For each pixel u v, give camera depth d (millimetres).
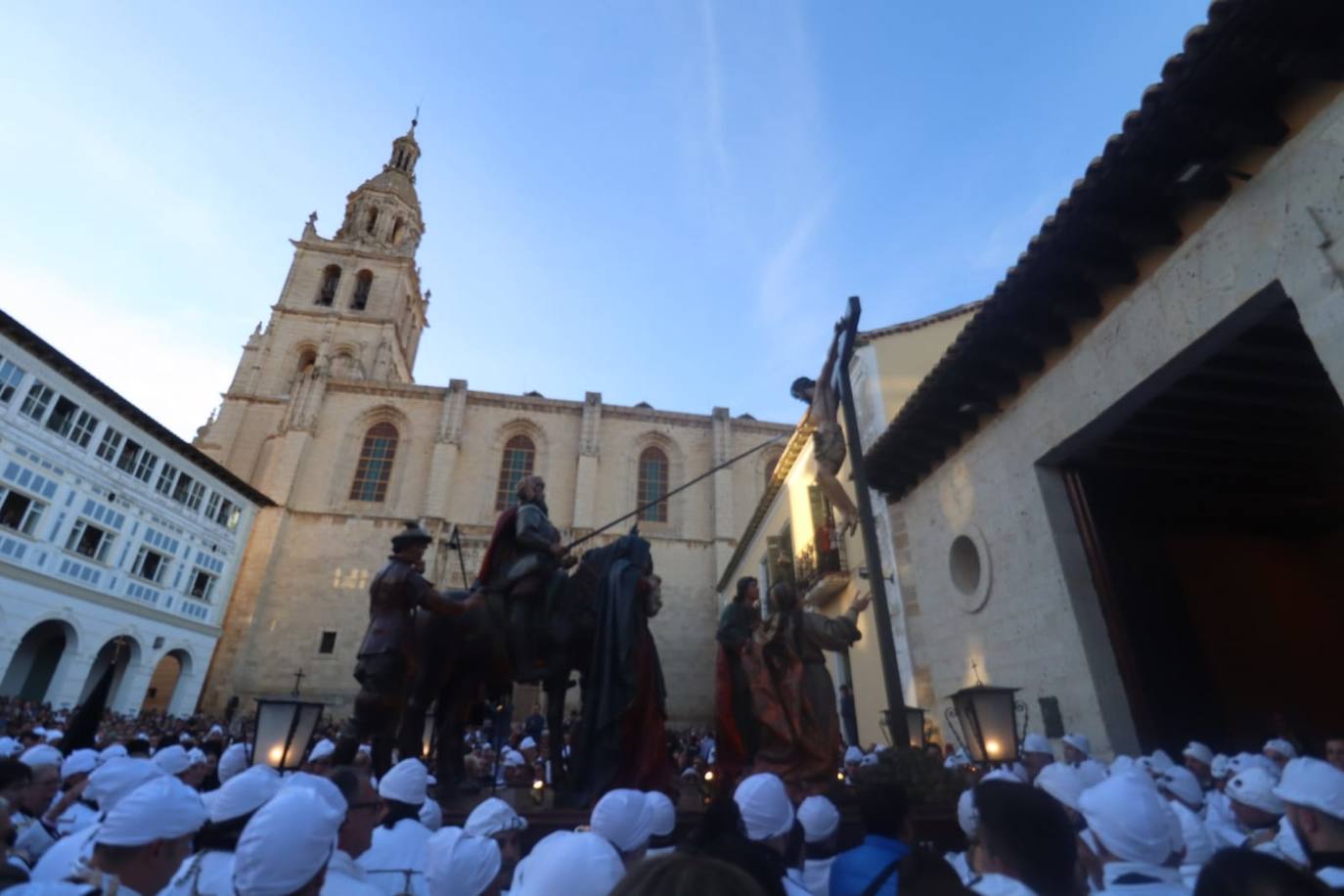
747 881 1111
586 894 1868
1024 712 8570
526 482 6543
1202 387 7520
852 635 5969
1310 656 9594
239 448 43312
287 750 5488
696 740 24906
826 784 5312
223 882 2527
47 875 2971
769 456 46094
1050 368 8586
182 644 28625
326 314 50781
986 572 9906
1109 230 6719
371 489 41250
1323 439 8703
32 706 18172
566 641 5930
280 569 36969
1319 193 5273
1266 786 3803
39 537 21016
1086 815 2553
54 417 21844
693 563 42094
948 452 11047
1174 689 8484
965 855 3801
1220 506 10180
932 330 15867
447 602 5664
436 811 4105
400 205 61375
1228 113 5453
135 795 2223
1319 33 4895
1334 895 1624
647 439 46250
